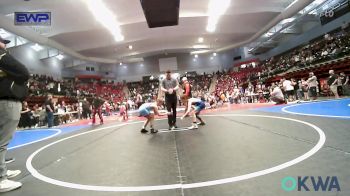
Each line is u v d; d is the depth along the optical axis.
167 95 5.99
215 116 8.32
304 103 10.95
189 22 25.38
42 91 20.70
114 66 44.66
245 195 1.68
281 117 6.16
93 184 2.22
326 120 4.79
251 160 2.50
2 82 2.38
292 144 3.01
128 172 2.51
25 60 25.06
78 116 18.47
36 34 21.03
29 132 9.62
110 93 37.16
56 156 3.71
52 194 2.05
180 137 4.45
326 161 2.20
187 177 2.18
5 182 2.27
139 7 19.59
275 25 25.64
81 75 37.22
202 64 44.72
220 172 2.23
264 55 38.50
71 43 27.17
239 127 5.04
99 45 28.05
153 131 5.55
